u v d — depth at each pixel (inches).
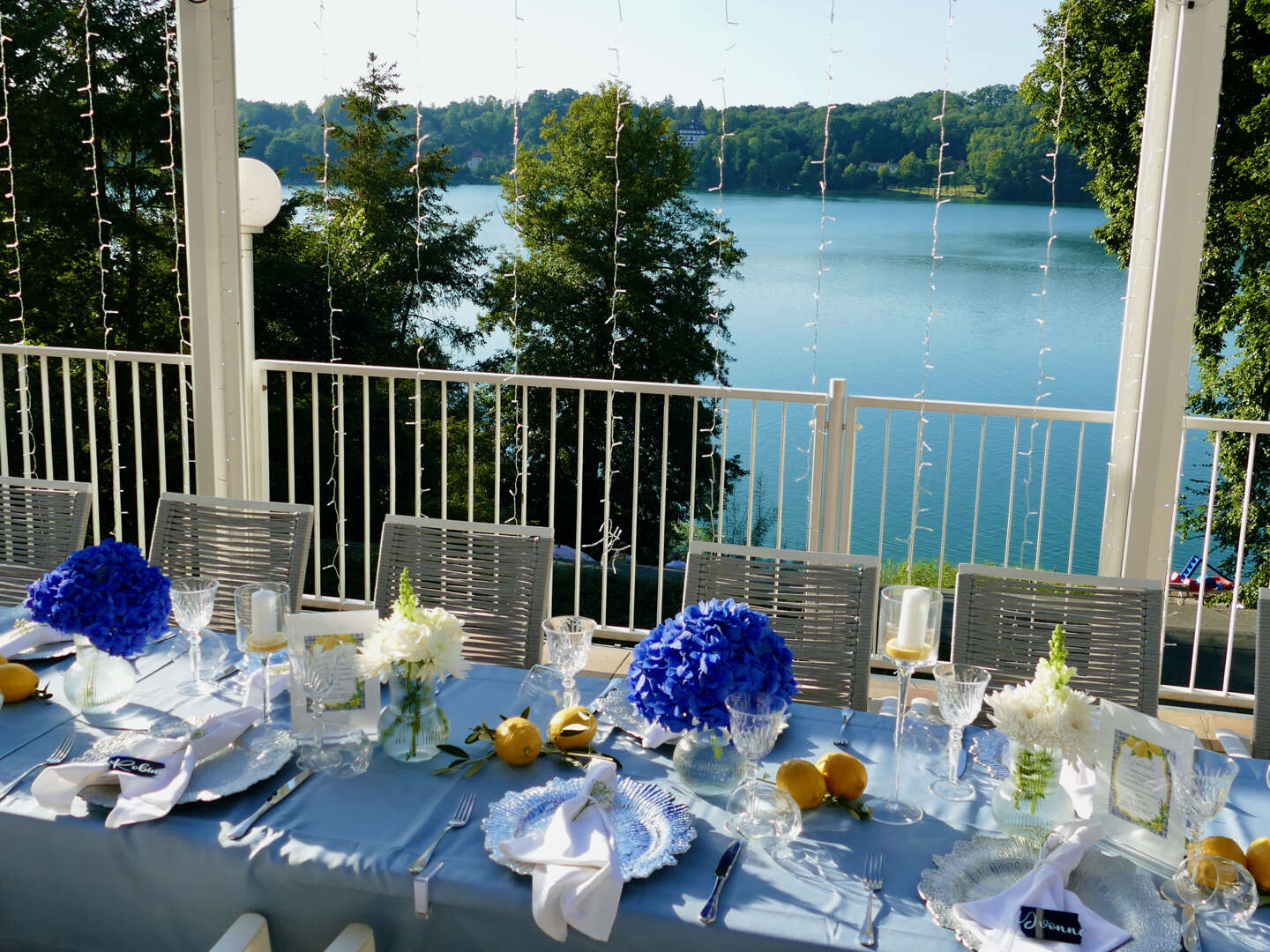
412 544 105.3
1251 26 364.2
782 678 68.1
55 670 84.7
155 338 465.4
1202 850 59.1
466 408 488.1
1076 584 93.1
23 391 176.2
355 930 58.1
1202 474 402.3
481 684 84.1
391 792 66.6
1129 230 348.2
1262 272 372.5
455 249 486.6
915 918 55.3
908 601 66.1
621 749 74.1
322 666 71.1
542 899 54.4
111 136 449.7
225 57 141.9
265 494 164.2
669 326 461.4
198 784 66.1
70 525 113.3
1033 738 61.8
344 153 477.7
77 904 63.6
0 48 197.9
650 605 420.5
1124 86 337.4
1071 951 51.7
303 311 486.3
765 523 478.6
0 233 441.7
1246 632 349.4
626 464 473.4
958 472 469.1
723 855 60.4
